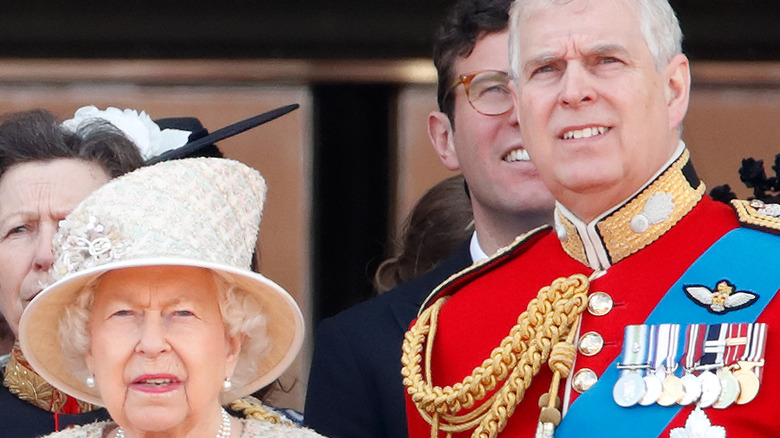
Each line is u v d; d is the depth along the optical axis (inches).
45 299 510.6
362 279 1009.5
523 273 569.3
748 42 989.8
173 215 503.8
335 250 1010.1
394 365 650.2
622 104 518.6
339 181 1013.2
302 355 999.6
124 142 639.1
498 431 541.3
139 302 501.4
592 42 519.5
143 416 500.4
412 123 1011.9
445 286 583.2
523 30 535.5
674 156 535.8
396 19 1004.6
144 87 1018.7
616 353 521.7
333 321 681.6
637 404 507.8
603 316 530.9
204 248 501.0
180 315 505.0
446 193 800.3
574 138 524.1
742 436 490.3
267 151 1014.4
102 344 504.1
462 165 684.1
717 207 538.9
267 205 1011.9
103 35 1015.6
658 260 530.3
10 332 668.7
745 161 597.6
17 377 631.2
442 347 569.9
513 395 538.6
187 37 1015.6
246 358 534.3
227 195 517.0
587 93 518.9
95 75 1019.3
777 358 494.6
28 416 626.2
